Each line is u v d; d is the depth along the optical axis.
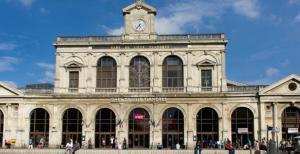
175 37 72.81
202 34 72.25
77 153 53.25
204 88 71.19
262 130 67.62
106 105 71.12
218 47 71.69
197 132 69.56
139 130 70.44
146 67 72.62
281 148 63.47
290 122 68.00
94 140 70.69
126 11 74.19
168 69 72.31
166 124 70.12
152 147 69.19
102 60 73.62
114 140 70.38
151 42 72.50
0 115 72.38
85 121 71.00
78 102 71.56
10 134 71.12
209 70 71.69
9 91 72.00
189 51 72.00
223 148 67.50
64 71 73.62
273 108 67.94
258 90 70.25
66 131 71.50
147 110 70.50
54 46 74.00
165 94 70.19
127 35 73.56
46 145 71.31
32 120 72.25
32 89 74.69
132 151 52.84
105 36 73.75
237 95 69.19
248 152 53.81
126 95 70.75
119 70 72.62
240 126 69.00
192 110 69.81
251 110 68.69
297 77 67.69
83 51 73.62
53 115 71.69
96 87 72.88
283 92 67.94
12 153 54.91
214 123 69.50
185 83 71.50
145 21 73.75
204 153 53.34
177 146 67.38
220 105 69.50
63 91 72.94
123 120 70.44
